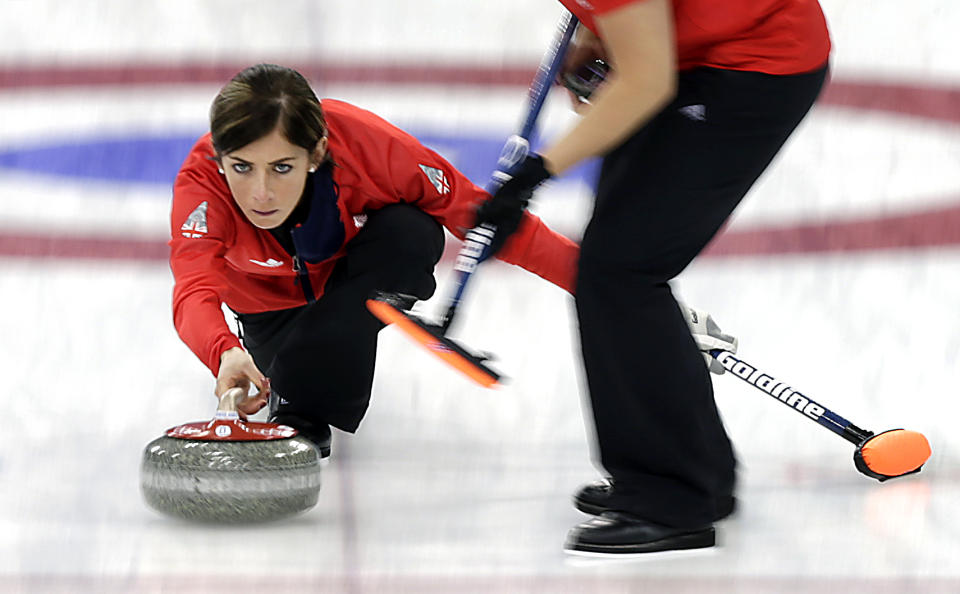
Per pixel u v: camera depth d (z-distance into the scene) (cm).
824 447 1152
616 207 851
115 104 1945
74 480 1005
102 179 1733
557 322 1462
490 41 2206
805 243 1605
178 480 871
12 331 1384
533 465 1086
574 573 802
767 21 832
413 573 793
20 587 758
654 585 778
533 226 1054
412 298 841
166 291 1497
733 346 1053
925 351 1377
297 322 1098
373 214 1078
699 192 841
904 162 1794
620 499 864
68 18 2259
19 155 1783
